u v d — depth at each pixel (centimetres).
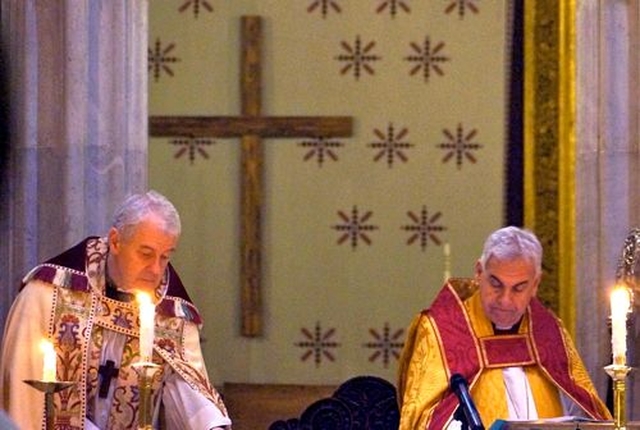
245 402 2588
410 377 1836
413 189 2702
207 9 2694
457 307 1867
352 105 2702
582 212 2273
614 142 2256
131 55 2236
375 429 2022
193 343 1745
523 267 1797
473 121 2689
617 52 2259
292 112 2698
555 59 2536
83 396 1677
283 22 2698
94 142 2208
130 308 1706
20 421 1661
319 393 2592
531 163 2536
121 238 1673
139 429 1386
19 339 1678
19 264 2203
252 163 2684
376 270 2705
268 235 2694
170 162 2689
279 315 2694
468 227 2692
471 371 1828
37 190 2208
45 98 2206
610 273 2255
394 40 2702
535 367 1866
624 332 1416
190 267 2688
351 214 2702
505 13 2680
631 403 2014
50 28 2206
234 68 2694
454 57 2697
